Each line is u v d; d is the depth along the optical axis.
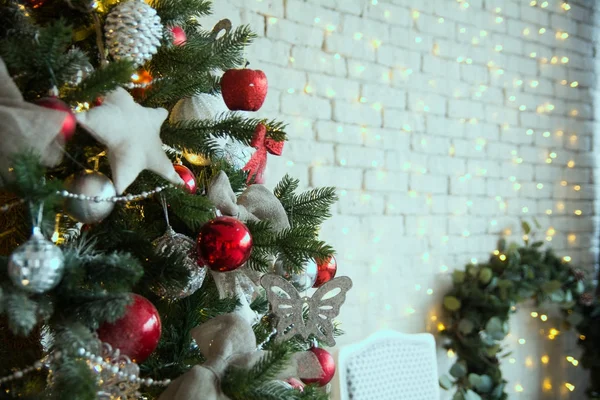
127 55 1.05
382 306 2.58
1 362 1.01
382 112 2.59
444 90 2.79
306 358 1.00
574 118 3.30
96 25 1.06
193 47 1.23
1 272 0.88
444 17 2.79
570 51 3.29
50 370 0.90
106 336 0.91
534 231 3.12
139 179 1.06
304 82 2.37
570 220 3.27
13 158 0.81
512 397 2.97
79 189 0.92
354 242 2.49
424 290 2.72
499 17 2.99
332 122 2.44
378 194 2.57
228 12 2.17
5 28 0.99
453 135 2.82
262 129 1.14
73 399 0.81
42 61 0.91
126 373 0.90
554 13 3.22
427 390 2.23
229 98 1.22
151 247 1.06
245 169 1.34
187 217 1.05
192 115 1.17
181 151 1.22
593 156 3.38
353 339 2.48
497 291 2.75
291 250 1.14
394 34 2.63
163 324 1.20
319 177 2.40
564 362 3.20
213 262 1.04
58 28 0.88
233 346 1.00
